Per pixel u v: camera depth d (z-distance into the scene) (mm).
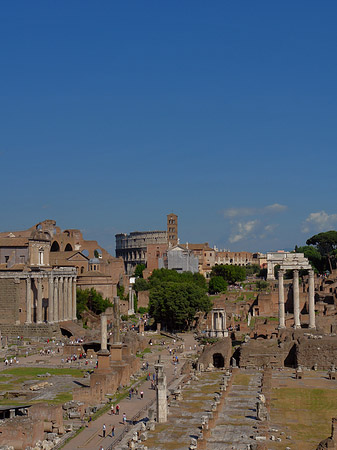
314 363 136125
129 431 88688
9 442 81438
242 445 76125
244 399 102500
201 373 135125
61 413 92062
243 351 141750
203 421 85500
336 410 95625
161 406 89875
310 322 177250
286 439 79188
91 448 83250
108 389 119188
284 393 109125
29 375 139875
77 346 171750
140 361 160250
